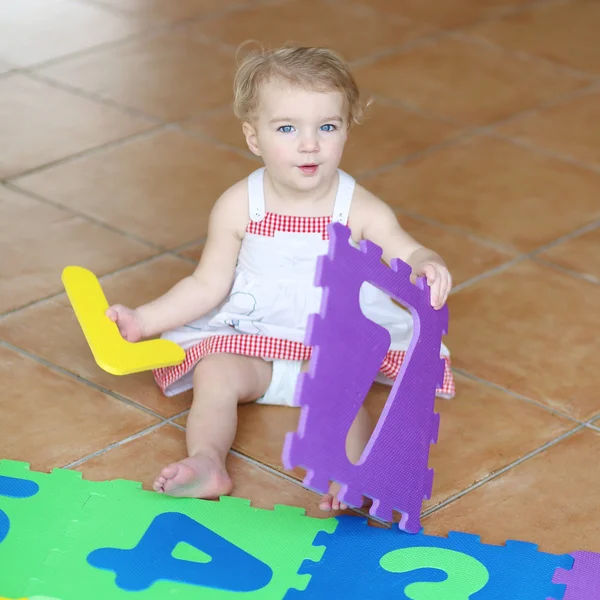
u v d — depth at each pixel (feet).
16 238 9.36
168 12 15.19
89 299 6.97
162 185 10.49
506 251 9.62
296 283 7.14
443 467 6.84
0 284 8.65
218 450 6.59
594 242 9.86
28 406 7.22
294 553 5.94
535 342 8.27
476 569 5.89
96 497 6.27
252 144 7.07
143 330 7.04
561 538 6.25
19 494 6.25
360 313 5.92
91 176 10.57
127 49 13.78
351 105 6.89
